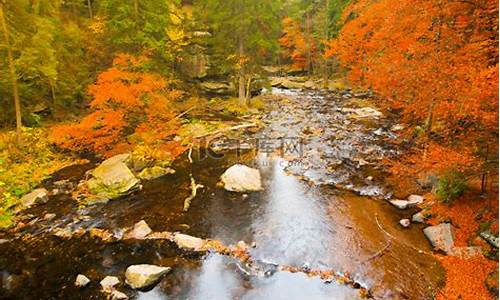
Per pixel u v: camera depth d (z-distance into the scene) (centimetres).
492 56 1027
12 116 2038
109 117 1778
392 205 1354
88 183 1548
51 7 2088
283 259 1085
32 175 1641
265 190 1543
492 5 980
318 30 4256
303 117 2669
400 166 1612
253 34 2716
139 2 2233
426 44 1141
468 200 1220
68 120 2231
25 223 1303
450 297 880
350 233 1189
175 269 1057
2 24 1596
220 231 1245
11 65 1686
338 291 945
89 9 2702
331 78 4231
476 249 1017
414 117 1474
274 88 4012
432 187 1377
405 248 1088
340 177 1625
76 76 2342
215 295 953
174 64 3014
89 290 976
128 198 1495
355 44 1738
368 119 2559
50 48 1756
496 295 853
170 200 1476
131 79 1800
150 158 1830
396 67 1188
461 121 1158
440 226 1136
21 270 1066
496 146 1028
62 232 1248
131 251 1147
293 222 1280
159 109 2000
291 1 4766
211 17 2680
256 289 970
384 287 939
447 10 1057
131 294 959
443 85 1022
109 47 2412
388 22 1248
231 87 3192
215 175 1716
